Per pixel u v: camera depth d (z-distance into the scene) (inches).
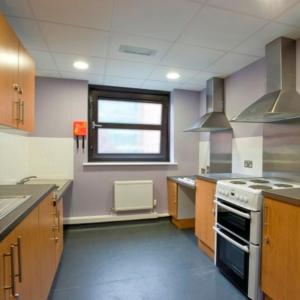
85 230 133.3
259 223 70.1
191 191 137.8
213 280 84.1
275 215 63.9
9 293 39.0
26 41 87.3
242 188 76.0
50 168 132.0
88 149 145.2
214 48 93.4
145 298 73.7
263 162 101.3
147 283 81.8
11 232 40.3
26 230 48.8
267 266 66.7
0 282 35.6
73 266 92.7
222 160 130.4
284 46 84.4
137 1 64.1
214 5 65.7
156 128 158.6
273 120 94.0
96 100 146.3
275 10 67.8
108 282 82.0
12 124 63.6
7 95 59.8
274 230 64.2
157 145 159.3
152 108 158.1
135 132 155.5
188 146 156.6
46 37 84.3
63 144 133.5
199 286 80.4
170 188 146.1
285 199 60.1
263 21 73.7
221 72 121.3
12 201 55.7
